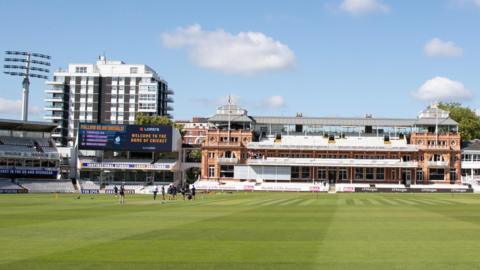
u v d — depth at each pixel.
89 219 43.78
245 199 85.56
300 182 149.00
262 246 27.64
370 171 149.88
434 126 155.00
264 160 148.75
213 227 37.06
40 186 123.25
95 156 141.62
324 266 22.28
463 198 92.00
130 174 141.00
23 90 158.50
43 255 24.78
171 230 35.03
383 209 58.22
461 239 30.38
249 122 156.88
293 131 161.25
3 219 43.78
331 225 38.66
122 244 28.30
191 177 160.62
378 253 25.42
